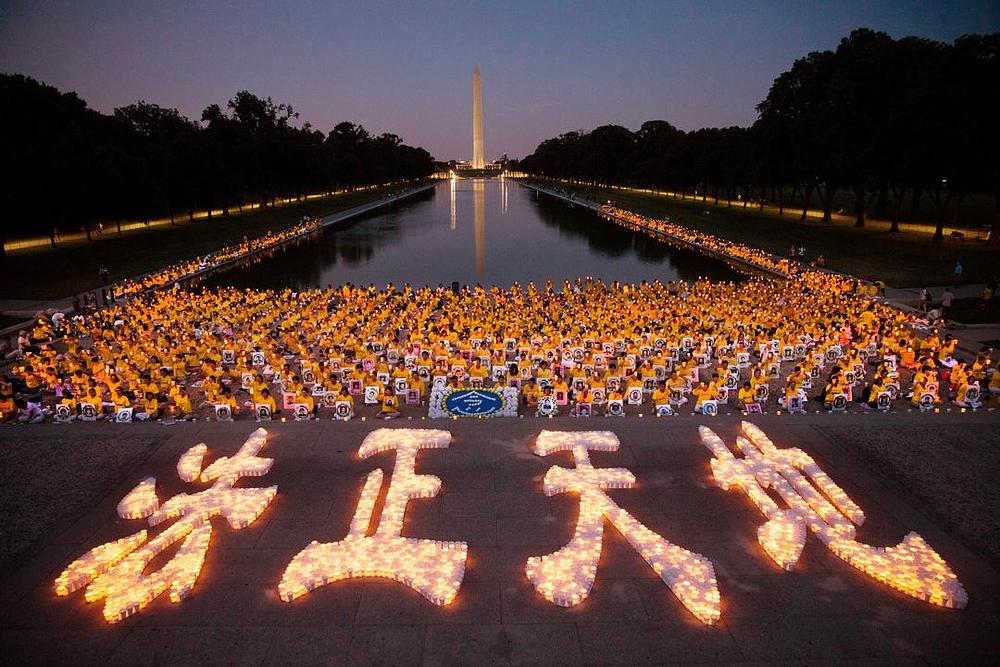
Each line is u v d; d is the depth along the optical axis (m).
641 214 118.31
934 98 59.16
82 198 72.25
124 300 48.53
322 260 72.06
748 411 24.38
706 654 10.80
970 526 14.23
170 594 12.16
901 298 44.09
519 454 17.66
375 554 13.17
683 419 19.69
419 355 29.95
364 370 28.64
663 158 152.12
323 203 155.00
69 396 26.17
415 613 11.82
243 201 139.38
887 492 15.62
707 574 12.56
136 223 103.19
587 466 16.55
